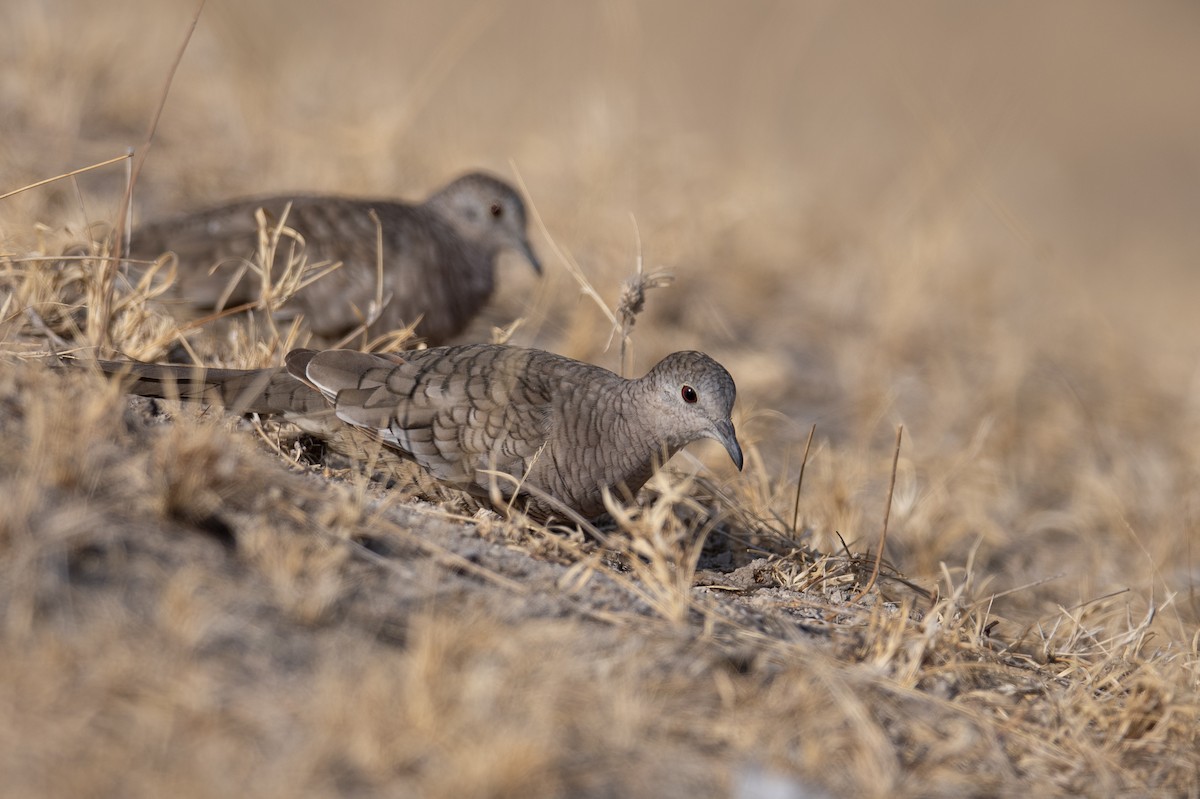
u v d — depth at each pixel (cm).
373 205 1490
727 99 3619
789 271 2222
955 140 2472
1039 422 1958
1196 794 896
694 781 755
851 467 1538
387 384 1116
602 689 805
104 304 1145
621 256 1945
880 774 810
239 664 748
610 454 1138
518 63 2858
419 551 927
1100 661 1081
